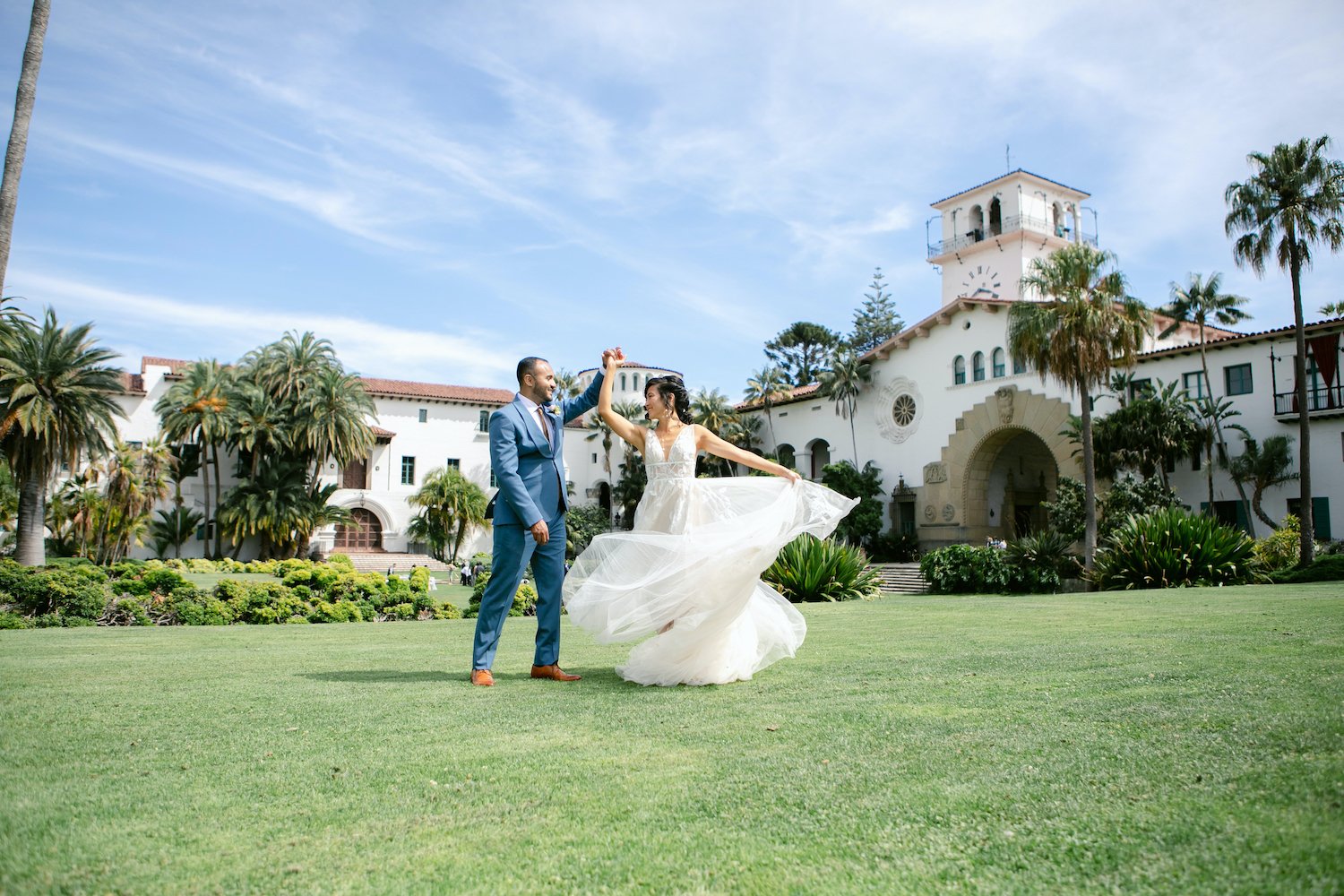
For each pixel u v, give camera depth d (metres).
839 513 5.15
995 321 37.62
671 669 4.49
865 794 2.37
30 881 1.86
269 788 2.53
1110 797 2.24
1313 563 23.66
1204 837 1.92
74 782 2.59
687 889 1.81
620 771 2.68
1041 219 46.62
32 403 29.70
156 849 2.05
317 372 47.16
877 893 1.76
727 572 4.39
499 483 4.66
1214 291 30.88
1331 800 2.06
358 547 52.31
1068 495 31.00
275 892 1.81
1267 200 25.05
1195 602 11.20
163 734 3.23
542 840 2.10
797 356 75.69
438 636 8.24
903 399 41.94
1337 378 27.88
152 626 10.78
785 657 5.51
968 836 2.04
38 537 30.64
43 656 6.17
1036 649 5.54
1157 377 32.19
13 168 11.95
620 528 54.16
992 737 2.93
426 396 53.88
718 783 2.52
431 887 1.83
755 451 51.34
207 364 45.28
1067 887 1.75
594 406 5.32
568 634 8.34
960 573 26.86
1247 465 28.67
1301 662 4.30
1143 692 3.63
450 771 2.70
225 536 45.69
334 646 7.05
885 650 5.81
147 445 44.00
